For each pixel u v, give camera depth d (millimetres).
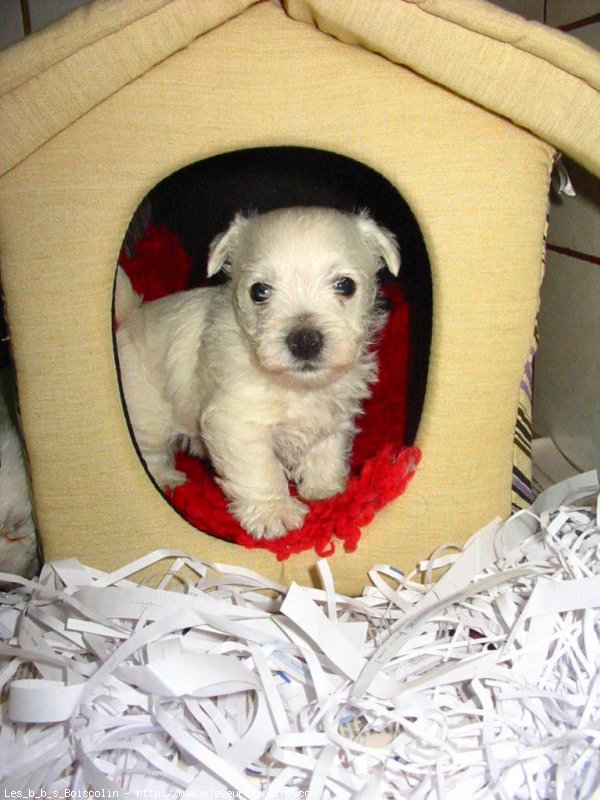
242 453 373
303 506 367
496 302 303
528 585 318
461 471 325
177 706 281
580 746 251
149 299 537
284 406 378
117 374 317
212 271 387
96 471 322
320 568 320
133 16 260
